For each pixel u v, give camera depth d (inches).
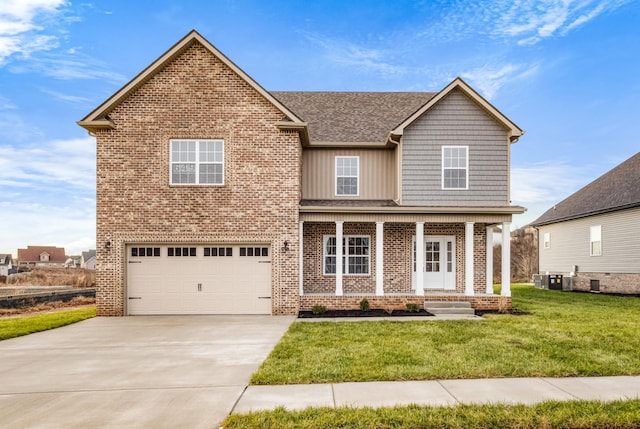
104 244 532.1
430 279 642.2
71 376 267.4
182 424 189.3
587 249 932.6
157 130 541.0
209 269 541.3
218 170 545.3
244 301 539.5
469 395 223.0
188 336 396.8
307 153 644.7
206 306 538.3
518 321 461.1
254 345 355.3
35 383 253.6
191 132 542.6
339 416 192.2
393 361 288.5
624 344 339.6
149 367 287.7
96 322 484.4
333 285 635.5
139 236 534.0
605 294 840.3
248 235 539.8
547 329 407.8
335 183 642.2
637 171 861.8
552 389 232.5
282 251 540.7
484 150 597.6
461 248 637.3
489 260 613.9
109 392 235.3
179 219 537.3
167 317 517.3
